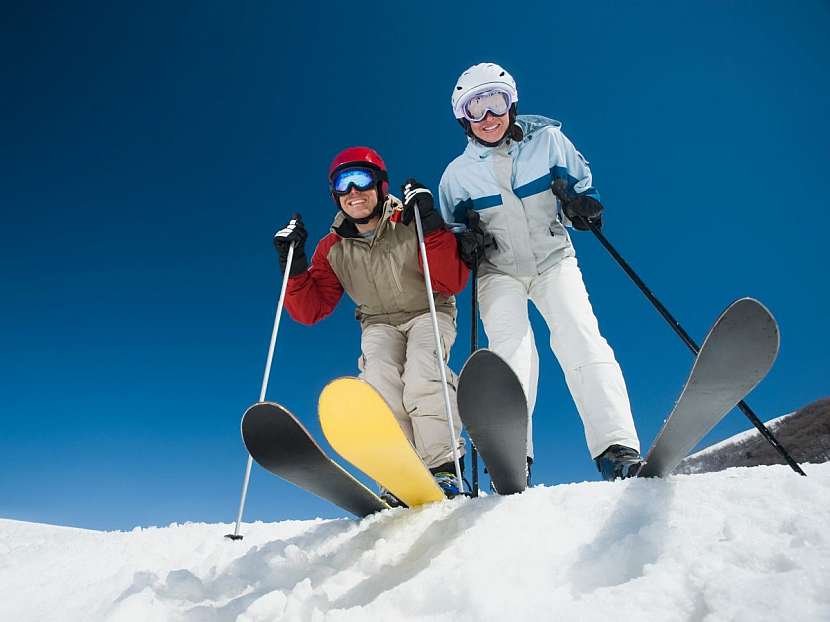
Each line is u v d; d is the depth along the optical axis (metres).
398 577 2.01
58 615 2.12
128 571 2.42
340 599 1.97
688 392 2.04
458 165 4.07
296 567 2.26
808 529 1.58
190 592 2.19
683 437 2.17
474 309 3.83
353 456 2.49
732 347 1.94
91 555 2.84
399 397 3.56
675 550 1.65
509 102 3.85
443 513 2.44
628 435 3.10
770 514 1.79
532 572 1.76
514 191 3.85
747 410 2.70
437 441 3.25
